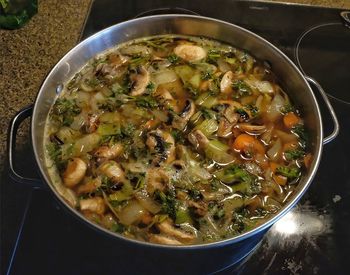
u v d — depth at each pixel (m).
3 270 0.33
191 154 0.32
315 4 0.51
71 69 0.36
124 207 0.29
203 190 0.30
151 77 0.36
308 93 0.34
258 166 0.32
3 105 0.42
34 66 0.45
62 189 0.30
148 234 0.28
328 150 0.39
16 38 0.47
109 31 0.37
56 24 0.48
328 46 0.46
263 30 0.47
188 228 0.29
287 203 0.29
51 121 0.34
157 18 0.38
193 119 0.34
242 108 0.35
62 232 0.34
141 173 0.31
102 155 0.31
